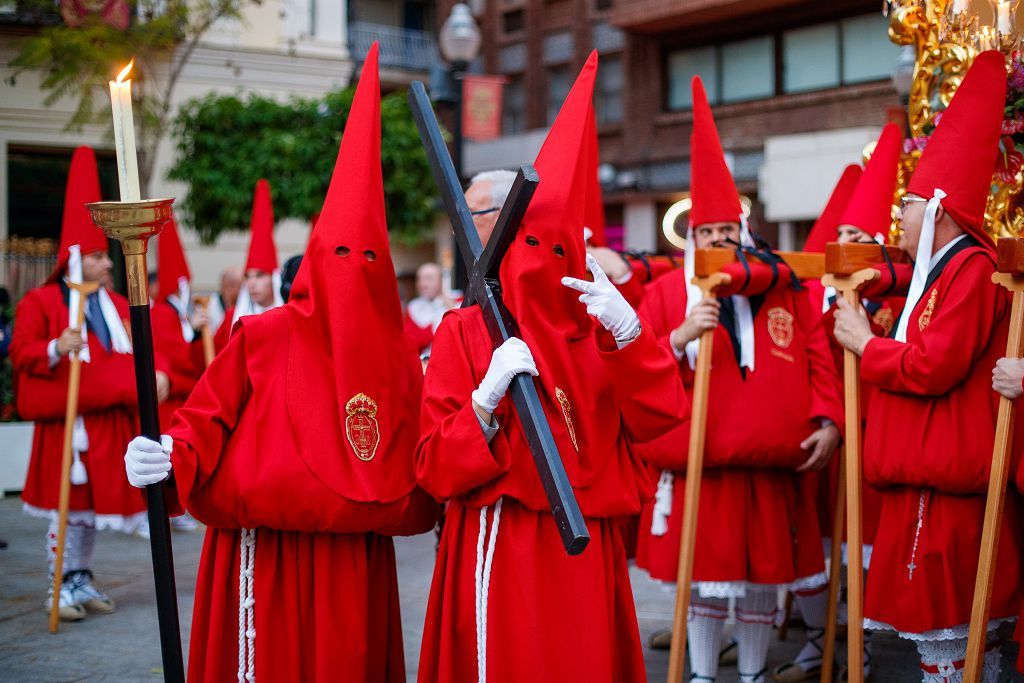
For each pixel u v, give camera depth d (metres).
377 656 3.05
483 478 2.56
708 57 19.83
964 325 3.29
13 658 4.64
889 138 4.32
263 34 15.30
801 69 18.55
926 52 4.33
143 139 10.77
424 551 6.84
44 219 13.89
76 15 9.73
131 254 2.64
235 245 15.93
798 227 17.94
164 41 10.45
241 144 11.38
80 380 5.26
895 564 3.52
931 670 3.50
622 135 21.06
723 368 4.01
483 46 23.70
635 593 5.86
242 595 2.92
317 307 2.91
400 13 23.88
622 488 2.75
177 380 6.40
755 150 19.11
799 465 4.02
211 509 2.87
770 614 4.11
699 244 4.31
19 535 7.32
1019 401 3.39
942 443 3.36
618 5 20.00
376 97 2.97
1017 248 3.10
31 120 12.86
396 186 11.44
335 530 2.86
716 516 4.01
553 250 2.68
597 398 2.74
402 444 2.97
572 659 2.58
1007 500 3.42
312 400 2.87
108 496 5.31
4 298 9.34
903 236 3.64
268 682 2.89
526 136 22.02
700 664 4.13
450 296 9.16
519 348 2.52
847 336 3.62
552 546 2.64
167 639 2.67
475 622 2.66
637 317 2.67
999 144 3.97
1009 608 3.41
